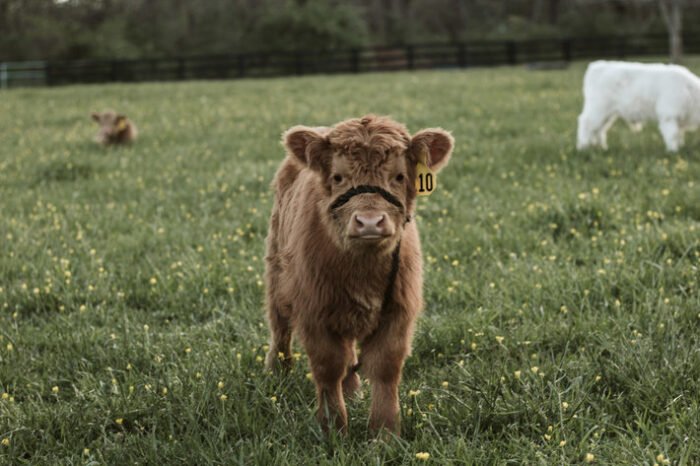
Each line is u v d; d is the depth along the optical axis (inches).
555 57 1578.5
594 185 347.3
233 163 458.0
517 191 349.1
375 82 1087.0
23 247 291.9
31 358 199.9
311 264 155.0
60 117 769.6
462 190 359.6
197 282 249.8
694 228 263.6
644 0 1800.0
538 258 255.4
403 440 149.0
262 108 768.3
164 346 203.2
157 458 148.8
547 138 485.4
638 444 142.8
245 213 341.1
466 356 192.2
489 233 288.4
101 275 257.8
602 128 429.4
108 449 156.0
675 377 167.3
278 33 2043.6
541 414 157.8
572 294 222.2
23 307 239.9
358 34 2062.0
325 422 157.9
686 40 1630.2
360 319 155.3
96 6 2389.3
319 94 908.6
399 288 154.5
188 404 167.8
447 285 237.6
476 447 148.8
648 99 401.1
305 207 161.0
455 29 2581.2
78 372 189.6
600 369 175.8
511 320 208.2
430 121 616.7
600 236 273.7
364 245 144.8
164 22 2281.0
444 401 166.9
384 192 145.9
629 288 222.7
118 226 326.0
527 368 178.7
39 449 157.2
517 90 837.8
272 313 186.5
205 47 2161.7
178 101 909.8
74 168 462.0
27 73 1700.3
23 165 477.7
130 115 768.3
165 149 538.0
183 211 344.8
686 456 136.6
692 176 350.0
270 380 179.2
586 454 142.3
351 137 147.8
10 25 2249.0
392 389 156.3
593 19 2110.0
